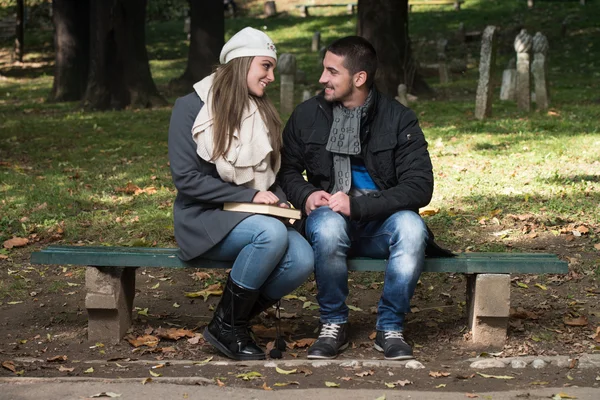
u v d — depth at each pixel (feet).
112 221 26.25
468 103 59.26
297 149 16.38
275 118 15.66
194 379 14.01
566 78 79.15
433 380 14.24
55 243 24.34
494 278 15.76
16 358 15.51
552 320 17.54
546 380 14.25
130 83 66.18
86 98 66.64
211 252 15.44
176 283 20.88
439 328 17.26
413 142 15.89
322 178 16.25
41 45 118.21
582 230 23.93
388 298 15.44
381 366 14.94
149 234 24.77
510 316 17.63
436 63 92.53
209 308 18.94
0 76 98.43
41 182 32.71
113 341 16.51
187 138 15.28
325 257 15.25
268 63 15.47
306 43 112.88
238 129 15.12
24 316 18.57
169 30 124.77
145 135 47.70
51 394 13.23
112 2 65.26
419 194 15.57
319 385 13.97
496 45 48.60
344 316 15.78
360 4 68.13
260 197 15.14
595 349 15.69
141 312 18.30
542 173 31.91
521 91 50.88
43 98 78.74
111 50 65.82
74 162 38.32
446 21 120.78
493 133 43.06
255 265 14.94
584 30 109.50
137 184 32.19
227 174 15.15
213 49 76.64
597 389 13.47
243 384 14.03
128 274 16.97
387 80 67.21
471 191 29.01
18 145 44.11
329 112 16.17
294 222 16.30
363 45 15.84
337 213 15.48
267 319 18.13
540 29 111.14
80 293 20.27
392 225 15.40
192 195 15.21
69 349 16.22
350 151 15.85
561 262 15.62
